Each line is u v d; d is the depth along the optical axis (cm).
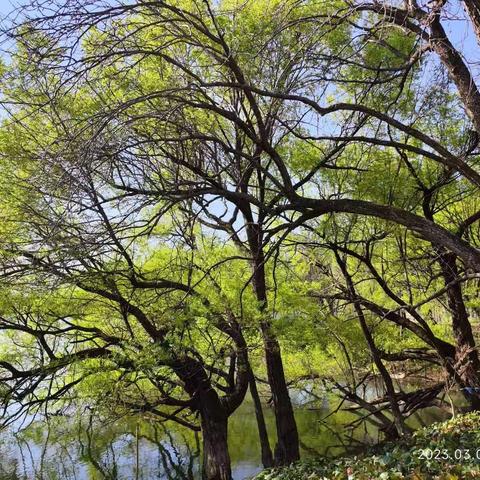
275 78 871
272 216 929
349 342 1248
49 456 1697
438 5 688
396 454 801
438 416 1684
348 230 1122
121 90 905
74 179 625
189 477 1445
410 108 1022
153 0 820
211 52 784
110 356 1101
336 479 753
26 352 1195
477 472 586
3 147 867
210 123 1016
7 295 966
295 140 1092
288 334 1017
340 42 908
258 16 858
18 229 926
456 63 726
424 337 1233
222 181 1123
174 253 1140
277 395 1158
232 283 1035
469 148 1072
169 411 1833
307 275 1340
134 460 1623
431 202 1230
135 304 1136
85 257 861
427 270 1283
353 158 1075
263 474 1027
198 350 1178
